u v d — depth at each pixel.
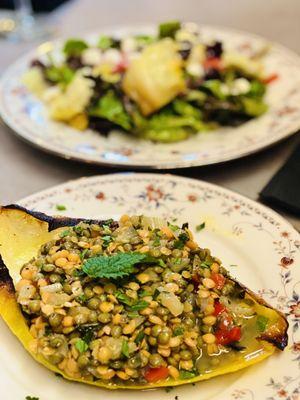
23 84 0.34
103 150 0.28
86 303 0.17
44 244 0.19
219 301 0.18
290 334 0.18
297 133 0.30
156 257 0.18
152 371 0.17
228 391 0.17
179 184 0.25
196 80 0.32
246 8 0.47
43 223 0.20
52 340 0.17
